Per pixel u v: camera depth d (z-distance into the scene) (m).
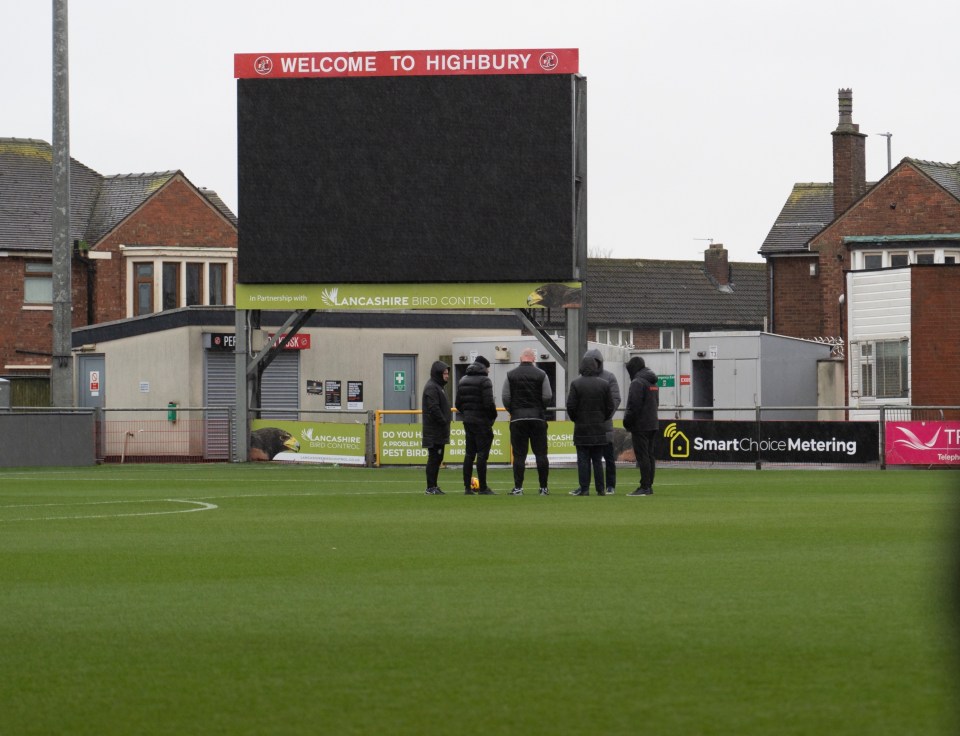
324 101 47.31
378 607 13.62
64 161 47.44
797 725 8.80
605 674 10.36
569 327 47.16
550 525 22.47
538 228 46.94
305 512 25.91
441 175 47.06
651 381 30.55
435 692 9.88
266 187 47.62
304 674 10.52
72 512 26.23
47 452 47.22
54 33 47.06
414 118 47.06
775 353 60.91
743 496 30.09
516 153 46.88
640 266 100.44
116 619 13.09
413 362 59.91
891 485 34.38
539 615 13.01
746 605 13.45
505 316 62.16
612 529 21.66
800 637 11.67
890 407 42.53
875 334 54.59
